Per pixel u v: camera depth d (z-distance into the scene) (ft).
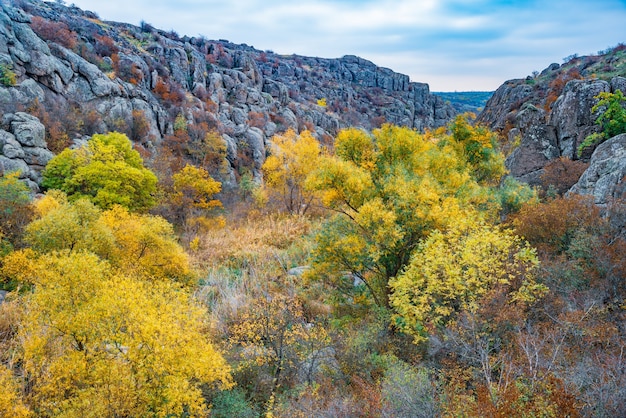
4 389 21.66
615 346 24.73
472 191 52.13
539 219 41.37
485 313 28.40
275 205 114.52
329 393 29.66
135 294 26.55
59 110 120.47
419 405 23.18
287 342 35.12
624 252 31.73
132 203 92.32
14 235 50.85
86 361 24.98
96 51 176.24
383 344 37.32
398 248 43.39
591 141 72.18
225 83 238.89
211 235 88.28
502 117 162.81
